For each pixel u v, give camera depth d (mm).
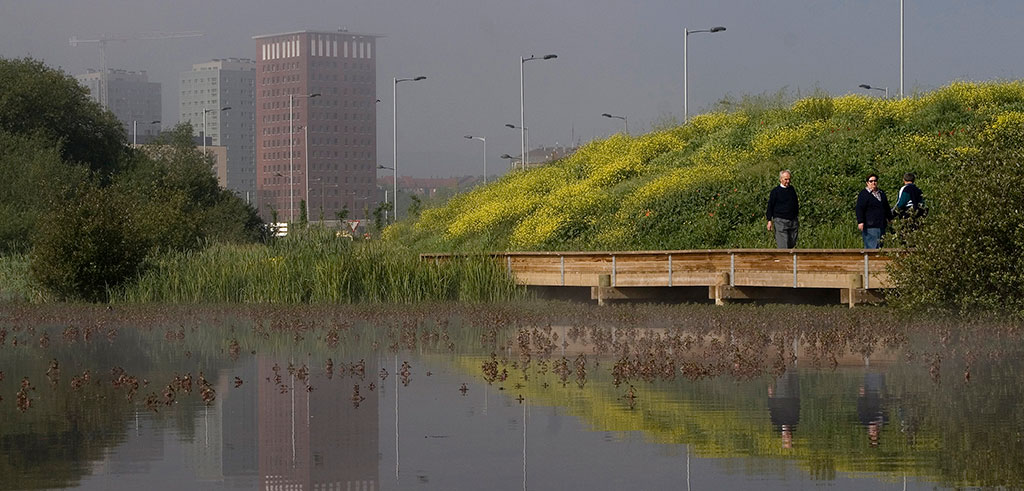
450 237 41375
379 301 29000
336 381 14750
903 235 21094
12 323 24156
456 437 10945
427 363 16438
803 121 38625
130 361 17219
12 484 9211
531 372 15305
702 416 11734
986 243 19281
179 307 27859
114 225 31078
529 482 9094
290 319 23922
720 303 25641
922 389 13156
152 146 71188
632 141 43875
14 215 47438
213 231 59094
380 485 9102
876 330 19016
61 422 12000
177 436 11203
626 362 15273
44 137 61594
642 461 9734
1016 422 11117
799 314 22125
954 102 35719
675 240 33188
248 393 13859
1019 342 17344
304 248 30734
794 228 26234
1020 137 21406
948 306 20141
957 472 9125
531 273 29656
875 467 9336
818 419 11438
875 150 33406
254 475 9492
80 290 30922
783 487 8750
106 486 9133
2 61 65375
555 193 39344
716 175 35312
